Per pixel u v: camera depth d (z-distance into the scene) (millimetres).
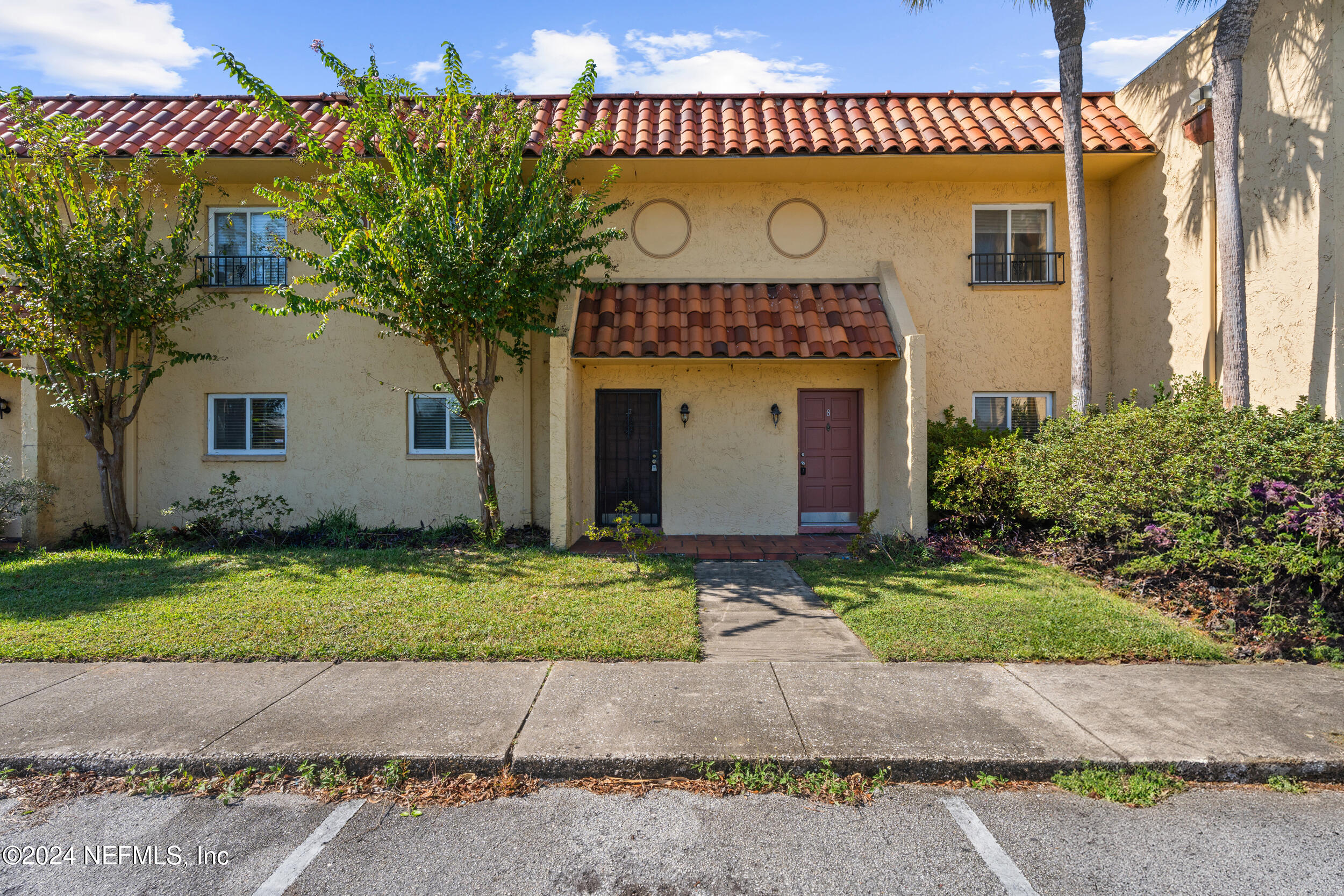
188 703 4531
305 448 10711
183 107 11211
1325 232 7574
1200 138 8867
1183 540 6254
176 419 10680
